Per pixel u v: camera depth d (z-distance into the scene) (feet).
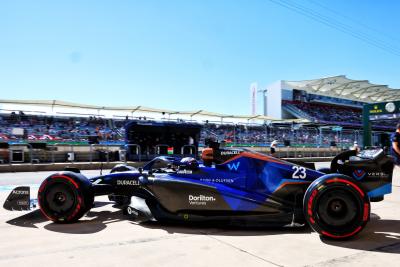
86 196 15.47
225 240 12.75
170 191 15.10
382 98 215.92
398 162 17.39
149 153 61.98
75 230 14.28
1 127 88.02
